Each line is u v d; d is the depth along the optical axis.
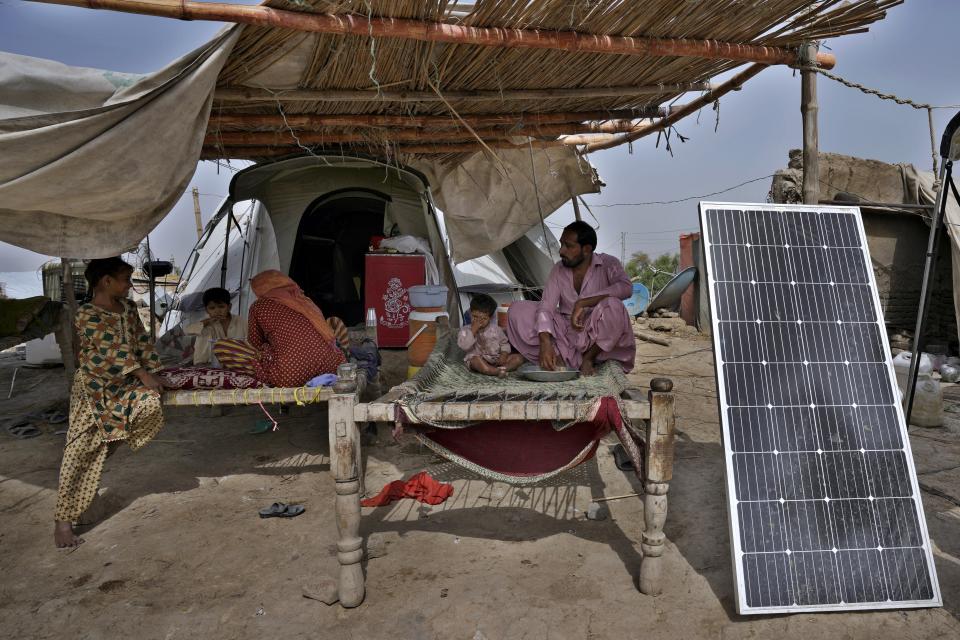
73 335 6.23
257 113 4.32
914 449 4.41
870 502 2.62
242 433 5.10
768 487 2.59
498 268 9.59
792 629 2.39
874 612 2.50
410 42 3.28
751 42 3.73
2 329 5.29
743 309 2.81
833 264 2.94
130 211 3.45
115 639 2.38
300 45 3.24
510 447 2.83
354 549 2.53
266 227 8.41
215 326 5.23
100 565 2.96
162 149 3.22
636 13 3.20
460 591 2.66
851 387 2.76
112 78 3.03
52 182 3.03
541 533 3.21
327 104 4.23
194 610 2.57
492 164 7.29
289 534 3.25
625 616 2.47
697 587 2.68
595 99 4.73
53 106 2.96
